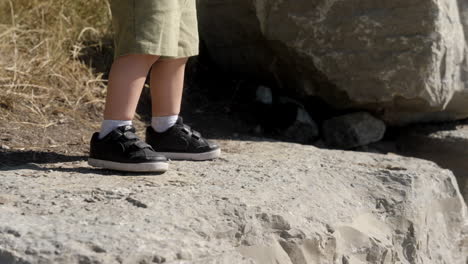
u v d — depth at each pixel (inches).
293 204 98.6
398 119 140.9
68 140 122.3
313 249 96.1
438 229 116.7
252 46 140.9
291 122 139.3
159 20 100.1
